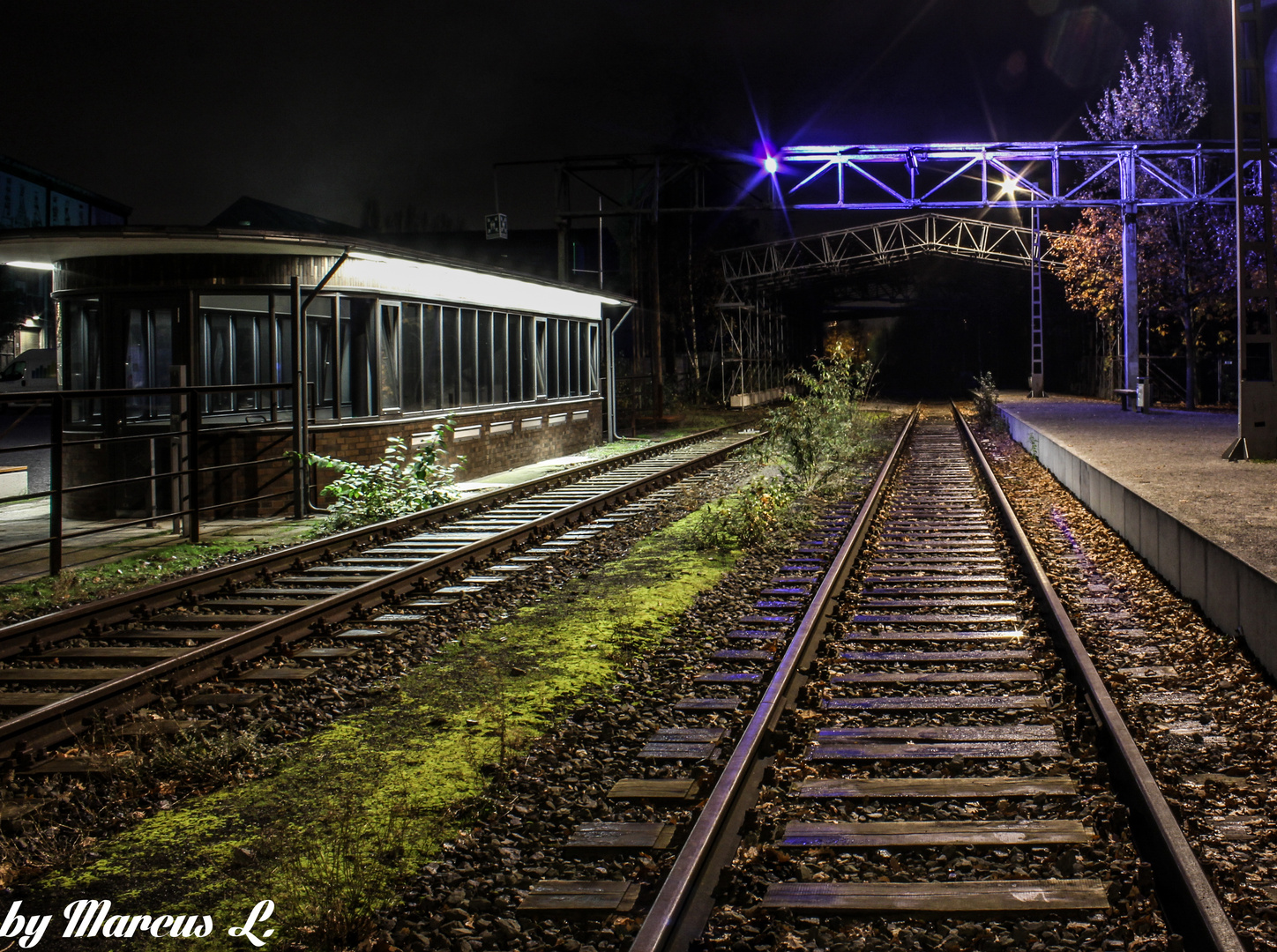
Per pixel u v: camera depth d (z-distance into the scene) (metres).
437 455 15.62
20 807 5.02
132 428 15.05
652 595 9.70
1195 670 6.94
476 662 7.57
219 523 14.57
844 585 9.80
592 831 4.59
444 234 67.88
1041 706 6.14
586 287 24.58
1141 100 33.72
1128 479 13.51
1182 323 35.59
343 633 8.27
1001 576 10.15
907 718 6.07
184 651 7.69
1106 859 4.16
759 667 7.25
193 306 14.84
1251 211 30.89
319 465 15.20
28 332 49.84
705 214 51.16
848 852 4.34
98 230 12.80
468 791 5.21
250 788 5.34
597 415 27.31
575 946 3.67
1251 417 16.03
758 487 13.76
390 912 4.00
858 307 90.94
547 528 13.10
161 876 4.37
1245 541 8.27
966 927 3.66
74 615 8.41
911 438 30.41
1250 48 30.19
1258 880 3.97
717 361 55.38
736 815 4.65
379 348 16.22
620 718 6.20
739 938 3.63
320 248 14.16
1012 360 80.25
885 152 29.98
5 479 16.86
